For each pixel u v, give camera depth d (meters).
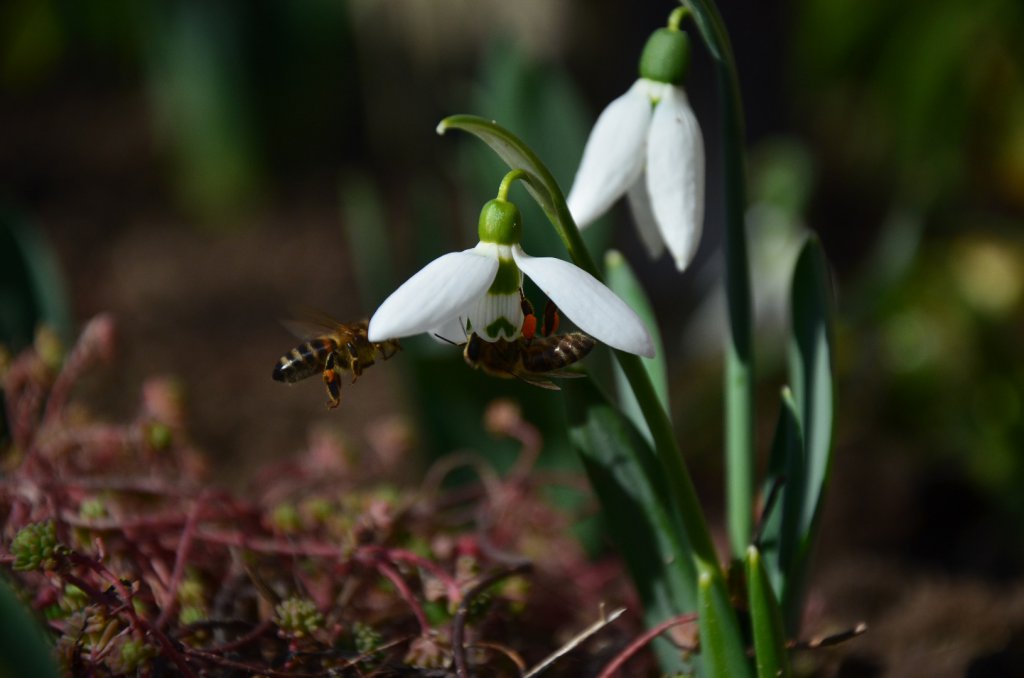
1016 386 0.51
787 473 0.25
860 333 0.54
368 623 0.27
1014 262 0.56
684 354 0.61
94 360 0.29
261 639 0.26
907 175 0.70
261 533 0.27
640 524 0.25
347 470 0.30
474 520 0.32
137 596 0.25
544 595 0.28
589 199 0.24
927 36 0.66
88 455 0.29
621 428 0.25
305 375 0.24
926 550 0.47
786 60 0.65
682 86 0.24
